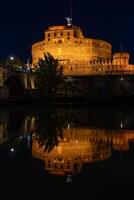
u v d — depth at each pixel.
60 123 36.88
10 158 15.34
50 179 11.19
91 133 26.77
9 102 99.00
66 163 14.02
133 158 15.25
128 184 10.55
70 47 173.38
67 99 113.25
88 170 12.61
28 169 12.80
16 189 9.95
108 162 14.23
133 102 107.06
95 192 9.66
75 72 157.50
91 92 138.50
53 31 176.25
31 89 123.19
